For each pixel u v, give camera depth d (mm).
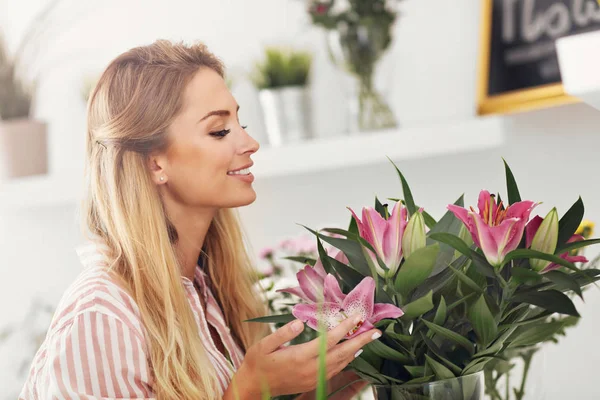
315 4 1625
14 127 1833
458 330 767
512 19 1665
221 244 1181
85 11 1938
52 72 1955
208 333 1059
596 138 1666
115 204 987
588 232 1146
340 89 1771
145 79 991
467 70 1729
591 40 1289
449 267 742
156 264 974
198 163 985
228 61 1847
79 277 966
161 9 1896
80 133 1945
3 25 1969
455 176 1771
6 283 2021
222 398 955
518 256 691
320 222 1857
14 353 2008
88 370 869
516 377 950
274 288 1260
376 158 1631
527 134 1714
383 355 759
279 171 1661
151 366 947
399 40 1764
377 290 740
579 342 1674
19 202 1821
